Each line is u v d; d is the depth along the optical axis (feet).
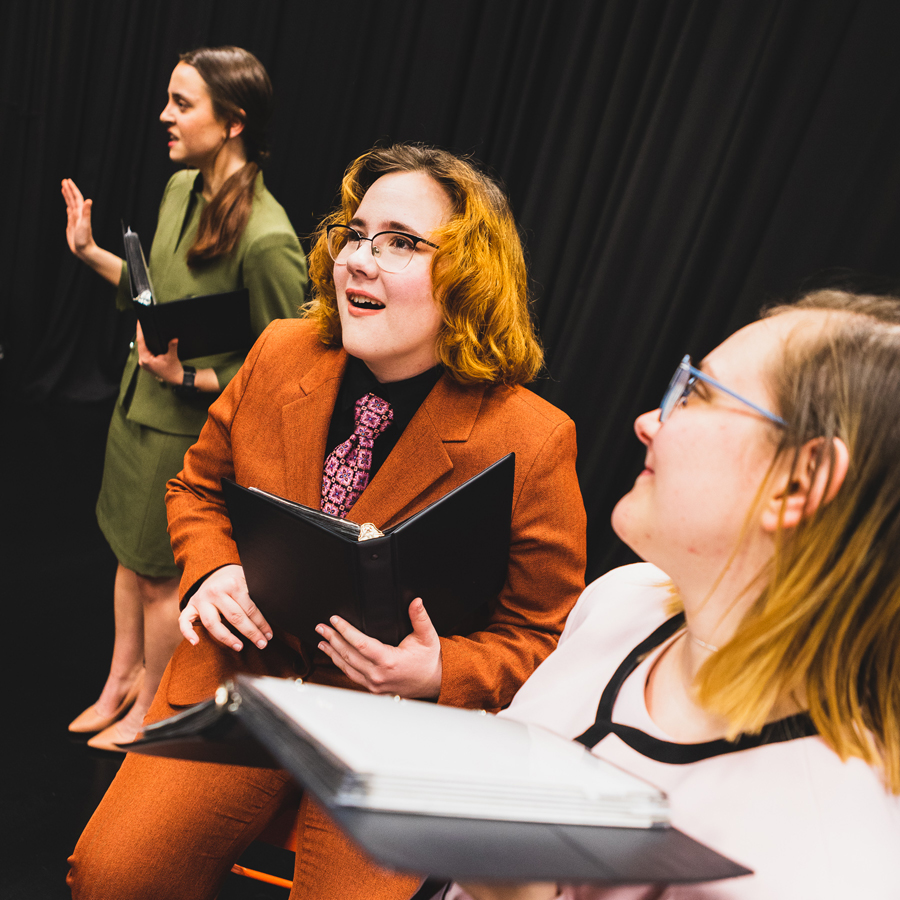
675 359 9.59
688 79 9.37
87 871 3.32
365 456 3.74
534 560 3.54
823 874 1.61
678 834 1.58
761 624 1.77
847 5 8.21
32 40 15.17
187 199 6.40
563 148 10.73
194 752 1.93
